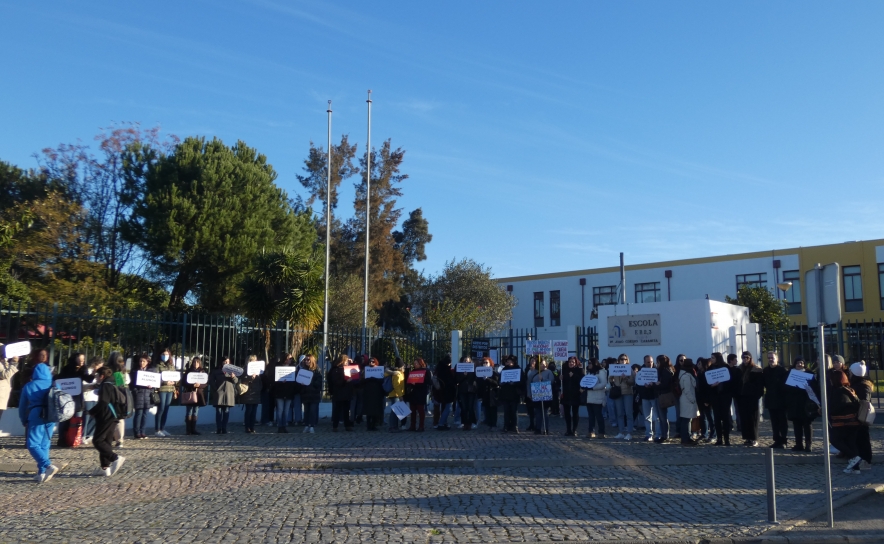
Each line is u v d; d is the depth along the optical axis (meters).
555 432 17.66
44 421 11.01
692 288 47.94
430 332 26.58
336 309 41.69
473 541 7.38
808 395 13.46
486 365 18.20
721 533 7.80
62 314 16.69
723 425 15.01
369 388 18.00
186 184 30.89
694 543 7.47
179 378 16.84
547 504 9.25
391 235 54.00
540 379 17.27
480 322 40.34
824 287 8.52
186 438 16.09
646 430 16.03
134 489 10.40
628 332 20.84
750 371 14.89
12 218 26.39
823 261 44.22
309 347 23.48
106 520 8.47
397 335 26.11
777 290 45.06
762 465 12.53
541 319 53.22
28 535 7.78
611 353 21.09
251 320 21.97
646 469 12.09
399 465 12.33
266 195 32.66
